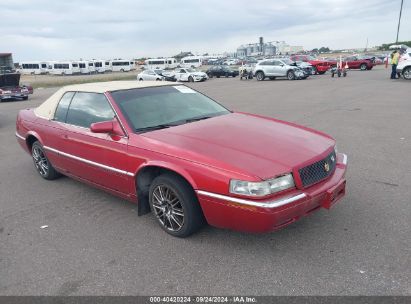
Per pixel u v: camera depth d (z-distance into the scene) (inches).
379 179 204.7
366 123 370.3
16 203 194.5
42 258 139.7
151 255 137.9
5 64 1198.9
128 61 3056.1
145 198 161.8
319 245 138.4
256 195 120.7
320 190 133.0
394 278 117.1
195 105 187.6
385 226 150.2
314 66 1384.1
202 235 150.0
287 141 145.8
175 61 3233.3
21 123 234.1
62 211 181.2
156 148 145.7
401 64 896.9
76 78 2046.0
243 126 160.9
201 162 132.1
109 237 153.2
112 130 160.7
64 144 191.9
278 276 121.4
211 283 119.9
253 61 2078.0
